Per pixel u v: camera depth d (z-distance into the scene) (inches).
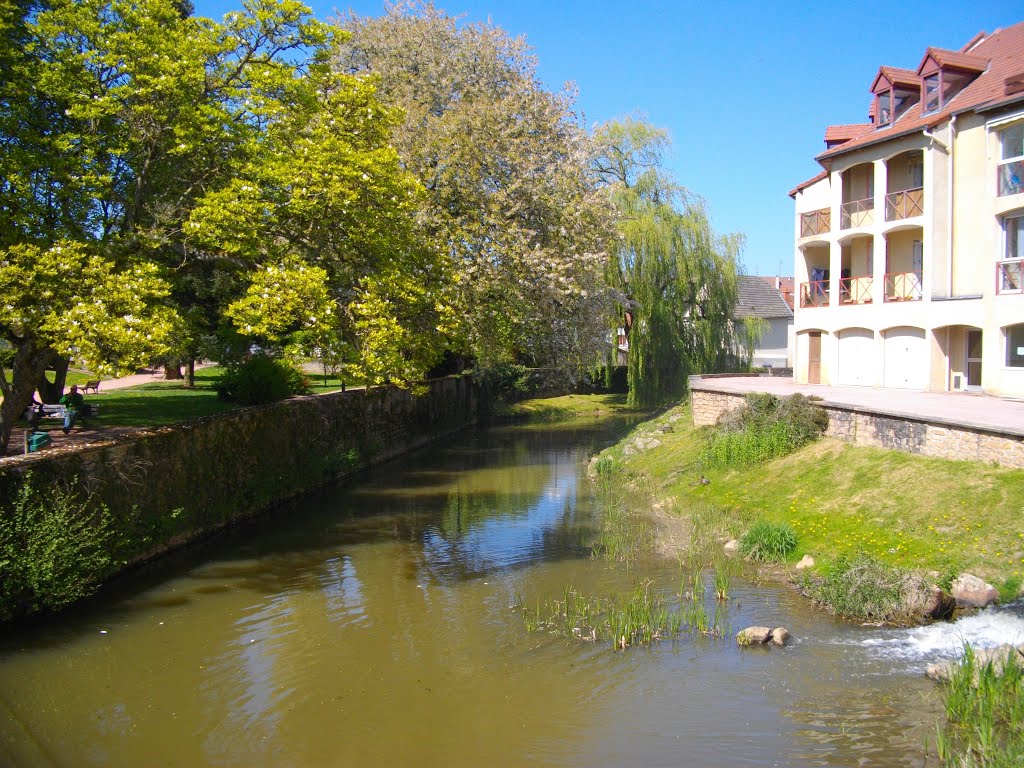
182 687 371.2
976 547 460.1
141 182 606.9
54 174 544.1
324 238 660.7
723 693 346.3
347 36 647.1
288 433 833.5
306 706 349.4
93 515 490.6
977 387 913.5
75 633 440.8
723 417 844.0
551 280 897.5
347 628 445.1
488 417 1651.1
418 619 456.4
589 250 984.3
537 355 1286.9
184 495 628.4
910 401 797.2
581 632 424.8
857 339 1069.8
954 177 922.7
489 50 1098.1
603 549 594.9
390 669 387.9
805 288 1162.0
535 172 943.0
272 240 638.5
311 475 861.2
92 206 601.9
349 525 700.0
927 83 988.6
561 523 691.4
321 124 656.4
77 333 455.2
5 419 523.2
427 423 1305.4
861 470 610.2
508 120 964.6
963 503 502.0
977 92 918.4
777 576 506.0
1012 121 819.4
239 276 671.8
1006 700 313.9
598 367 1571.1
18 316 467.2
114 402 911.7
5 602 430.6
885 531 514.6
